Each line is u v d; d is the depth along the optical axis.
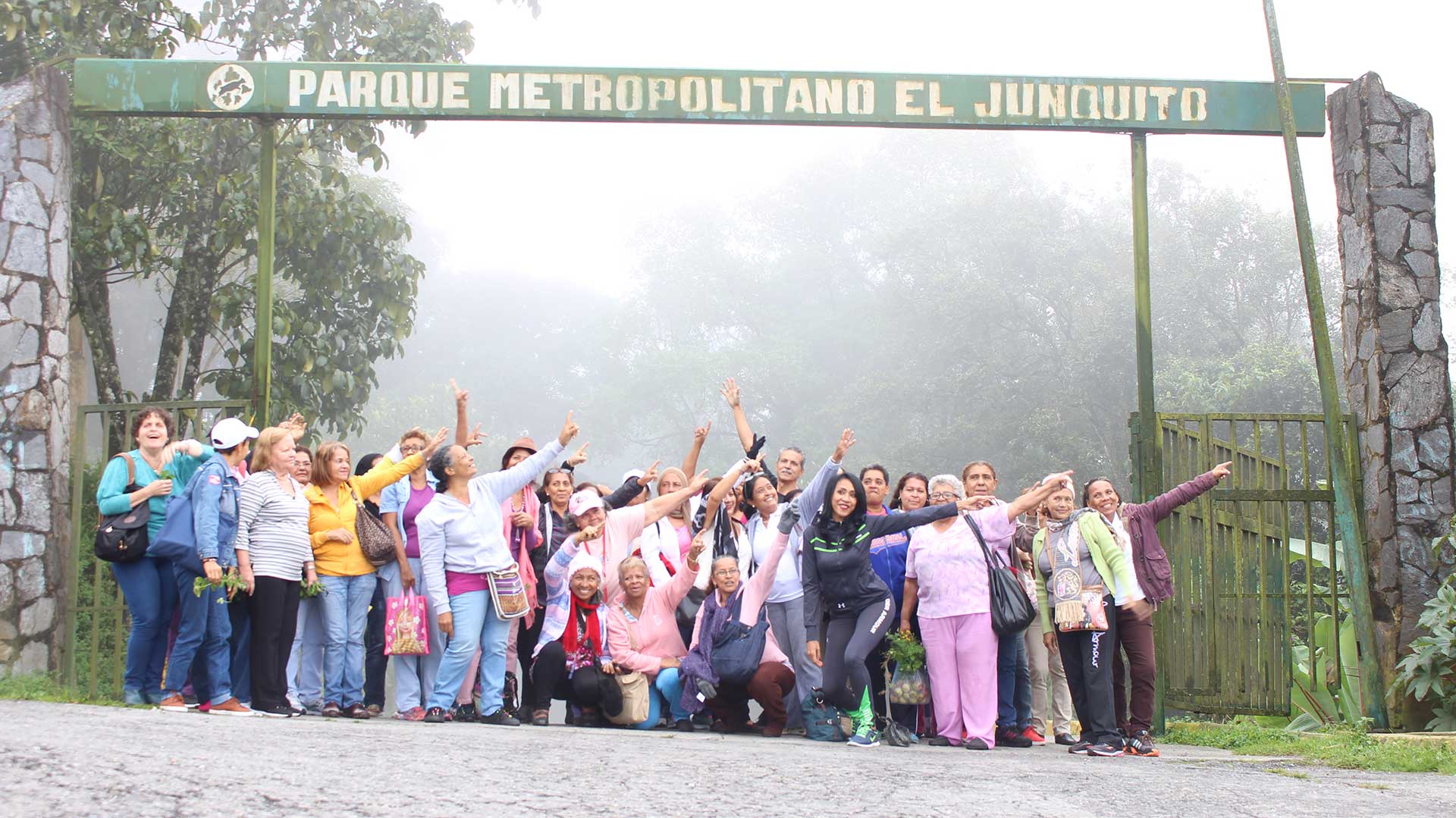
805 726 7.75
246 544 6.81
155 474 7.21
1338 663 9.34
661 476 8.75
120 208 12.90
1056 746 7.93
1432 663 8.93
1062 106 9.46
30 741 4.36
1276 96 9.58
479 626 7.24
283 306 13.30
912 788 4.69
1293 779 6.00
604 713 7.61
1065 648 7.29
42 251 8.88
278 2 13.88
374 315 14.11
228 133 13.28
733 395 8.66
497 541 7.30
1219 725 9.23
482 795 3.89
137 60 9.03
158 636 7.25
